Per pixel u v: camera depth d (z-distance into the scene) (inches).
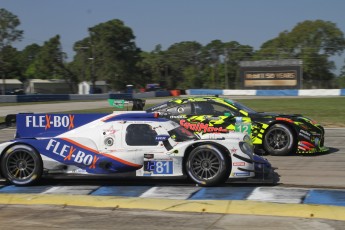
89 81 7288.4
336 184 590.6
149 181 623.2
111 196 541.0
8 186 605.0
